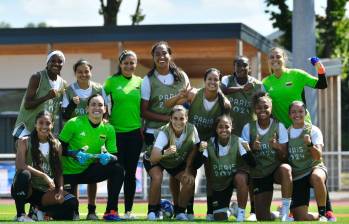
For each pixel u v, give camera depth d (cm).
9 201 1733
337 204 1691
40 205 1095
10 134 2358
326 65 2512
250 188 1195
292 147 1123
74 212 1098
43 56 2355
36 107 1110
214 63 2523
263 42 2159
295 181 1134
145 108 1149
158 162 1122
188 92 1128
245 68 1150
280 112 1165
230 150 1116
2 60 2366
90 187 1152
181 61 2470
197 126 1140
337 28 3778
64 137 1106
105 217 1089
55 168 1084
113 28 2058
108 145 1121
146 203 1691
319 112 2559
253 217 1179
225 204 1141
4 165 1794
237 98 1161
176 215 1153
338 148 2562
